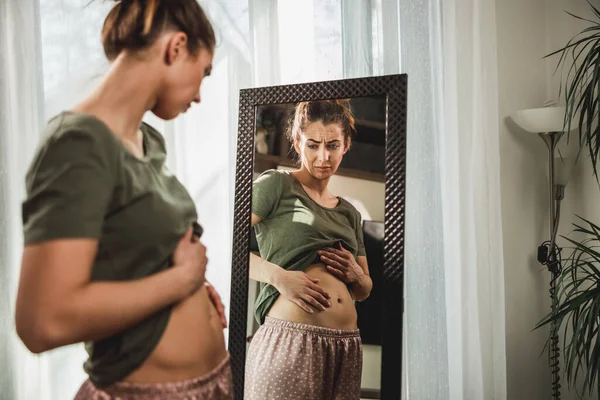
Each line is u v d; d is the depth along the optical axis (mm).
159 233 1183
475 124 2637
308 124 1866
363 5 2506
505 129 2898
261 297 1900
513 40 2922
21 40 2393
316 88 1862
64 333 1028
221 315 1421
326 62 2537
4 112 2387
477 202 2631
